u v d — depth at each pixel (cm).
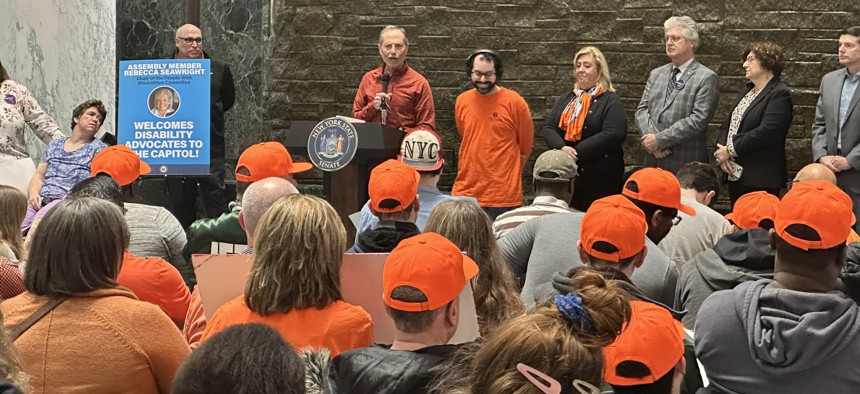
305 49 791
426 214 432
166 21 843
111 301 242
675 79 691
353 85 789
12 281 333
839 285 286
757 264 305
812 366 227
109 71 820
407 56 782
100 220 242
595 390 155
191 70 664
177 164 666
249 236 326
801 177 505
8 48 688
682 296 321
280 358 148
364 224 372
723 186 770
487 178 695
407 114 692
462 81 779
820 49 741
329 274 250
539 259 356
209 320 269
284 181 327
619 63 763
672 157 688
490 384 158
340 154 584
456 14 778
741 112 670
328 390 203
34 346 235
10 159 648
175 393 146
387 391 201
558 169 429
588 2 765
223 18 834
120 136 668
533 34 773
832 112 655
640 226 287
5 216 389
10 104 652
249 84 834
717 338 240
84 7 777
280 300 247
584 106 679
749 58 670
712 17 752
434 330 216
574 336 159
